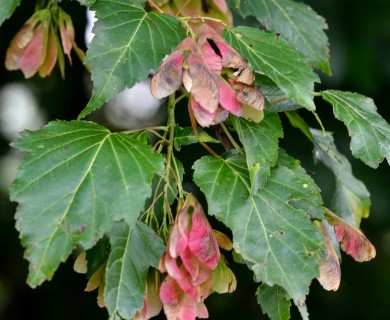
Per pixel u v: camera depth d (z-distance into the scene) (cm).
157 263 45
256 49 48
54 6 57
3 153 128
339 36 91
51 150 44
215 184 46
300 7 58
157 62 47
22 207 43
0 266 127
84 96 113
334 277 46
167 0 53
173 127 48
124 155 45
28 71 57
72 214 43
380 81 95
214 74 45
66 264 117
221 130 54
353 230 49
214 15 54
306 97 47
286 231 45
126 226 45
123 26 47
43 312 121
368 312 117
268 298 47
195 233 44
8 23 94
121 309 43
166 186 46
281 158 49
